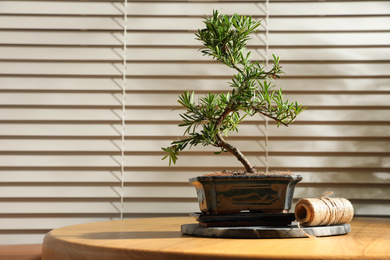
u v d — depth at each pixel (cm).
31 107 209
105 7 214
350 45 213
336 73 211
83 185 207
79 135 208
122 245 90
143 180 207
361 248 83
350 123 210
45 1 213
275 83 211
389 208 207
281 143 208
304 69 212
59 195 206
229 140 208
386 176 207
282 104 116
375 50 213
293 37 213
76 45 212
